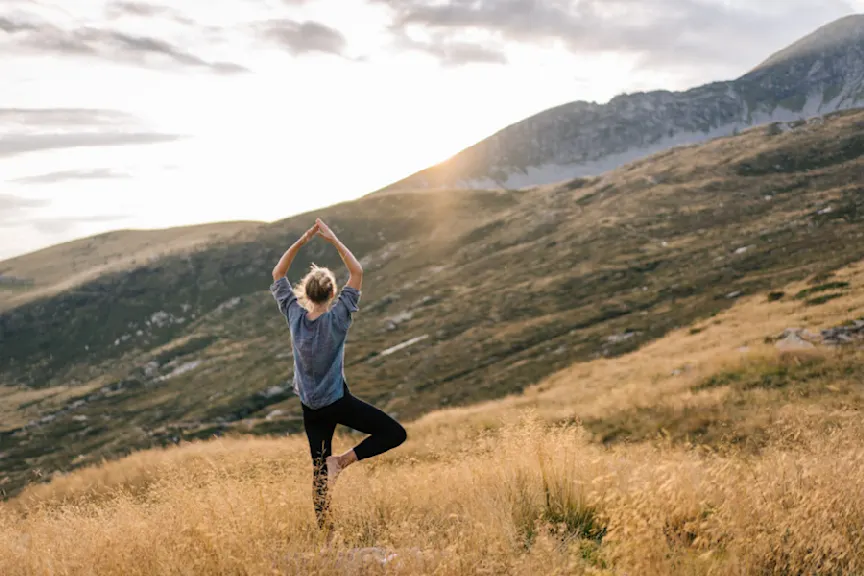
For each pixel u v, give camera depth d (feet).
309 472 18.75
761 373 71.15
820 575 10.93
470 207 641.81
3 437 331.77
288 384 299.38
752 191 393.09
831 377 62.39
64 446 297.33
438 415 104.47
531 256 388.37
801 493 13.07
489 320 287.48
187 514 13.74
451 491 17.67
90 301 591.78
